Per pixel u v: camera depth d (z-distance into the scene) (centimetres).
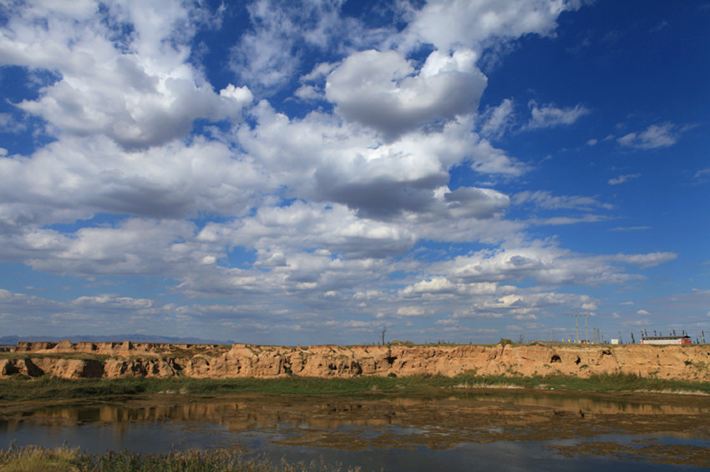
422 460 3988
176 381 8981
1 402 6981
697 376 8900
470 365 10494
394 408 6744
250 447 4334
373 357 10562
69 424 5447
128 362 9212
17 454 2998
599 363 9738
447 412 6381
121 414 6162
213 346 11725
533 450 4356
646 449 4406
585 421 5728
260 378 9588
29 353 9325
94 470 2688
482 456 4138
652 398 7850
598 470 3791
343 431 5106
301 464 3709
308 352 10544
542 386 9269
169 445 4394
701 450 4381
